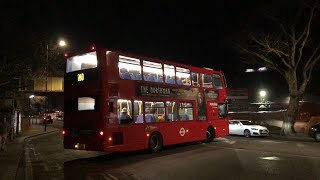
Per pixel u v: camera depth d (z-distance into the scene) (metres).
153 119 16.34
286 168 11.61
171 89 17.67
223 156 14.86
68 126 15.06
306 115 34.03
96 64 14.23
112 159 15.00
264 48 28.31
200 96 20.05
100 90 13.96
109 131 13.96
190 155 15.34
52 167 13.02
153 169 11.95
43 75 29.55
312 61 28.19
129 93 15.09
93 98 14.22
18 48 18.62
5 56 18.02
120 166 12.97
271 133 29.59
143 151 17.08
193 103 19.33
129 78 15.21
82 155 16.81
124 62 15.07
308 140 23.66
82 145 14.47
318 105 34.56
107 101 14.01
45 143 24.52
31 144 23.64
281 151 16.44
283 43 27.64
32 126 53.09
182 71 18.75
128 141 14.82
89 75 14.45
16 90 20.66
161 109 16.92
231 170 11.34
